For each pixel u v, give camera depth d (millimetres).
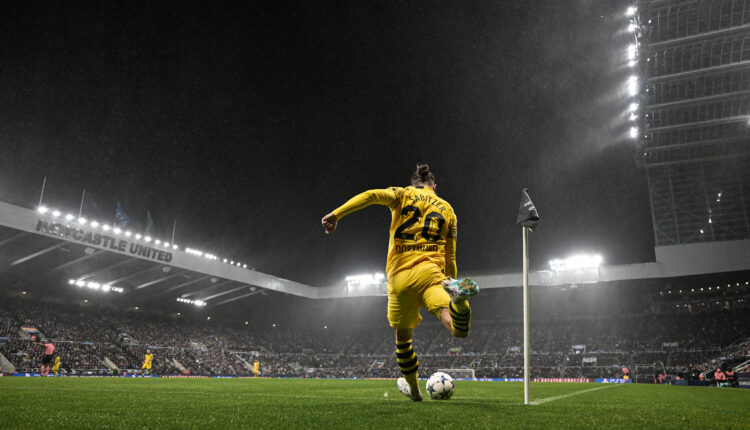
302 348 62906
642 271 43875
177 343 49344
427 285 3711
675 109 41625
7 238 30516
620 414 3701
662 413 3959
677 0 35781
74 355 36594
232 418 3062
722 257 41875
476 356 53250
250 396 6094
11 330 35812
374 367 55188
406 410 3594
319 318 66500
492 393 9633
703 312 50844
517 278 47906
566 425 2906
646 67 39469
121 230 34531
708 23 36969
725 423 3254
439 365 53094
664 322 51375
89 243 32406
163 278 42875
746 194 42875
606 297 55156
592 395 8812
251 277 47156
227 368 48812
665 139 43688
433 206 4059
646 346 48500
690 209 44156
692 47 38406
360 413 3365
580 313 56500
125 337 44500
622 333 51625
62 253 34938
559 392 10359
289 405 4105
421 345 58750
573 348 51156
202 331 56188
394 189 4090
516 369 48344
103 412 3387
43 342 35938
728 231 42406
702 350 45750
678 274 42812
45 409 3521
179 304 53625
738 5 35719
